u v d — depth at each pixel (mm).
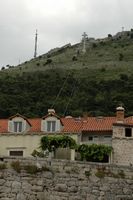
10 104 112688
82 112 111375
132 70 175750
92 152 59938
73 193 46375
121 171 49031
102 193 47500
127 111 115625
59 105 116812
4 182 44594
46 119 68562
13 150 67812
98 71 172875
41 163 46062
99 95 126750
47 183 45750
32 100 119750
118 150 63969
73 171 46938
